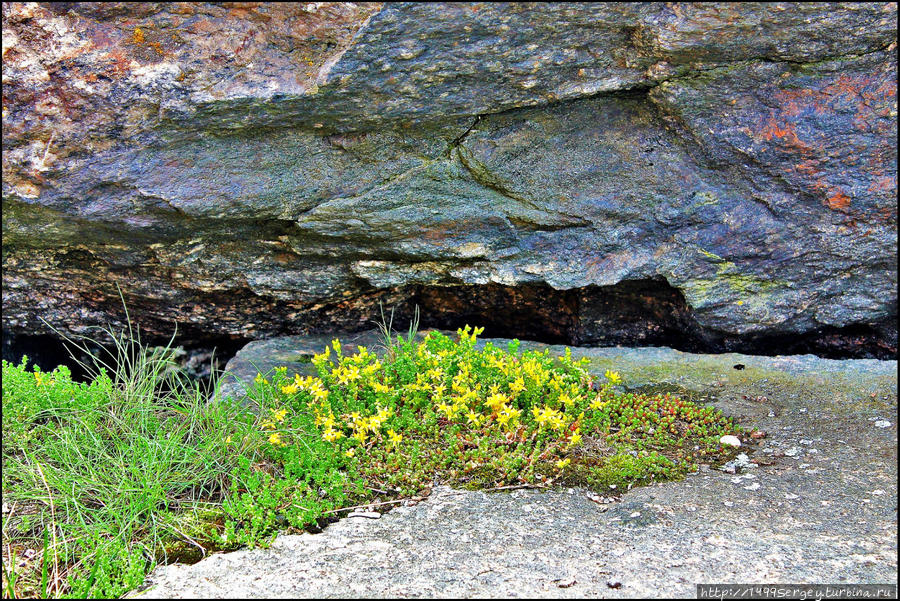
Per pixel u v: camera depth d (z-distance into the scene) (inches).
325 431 161.6
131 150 181.6
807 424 183.8
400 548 134.9
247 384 198.2
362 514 147.4
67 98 174.6
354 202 198.1
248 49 175.0
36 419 172.1
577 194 202.1
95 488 146.2
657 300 226.2
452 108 184.5
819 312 215.2
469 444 167.6
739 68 180.4
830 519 141.4
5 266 210.8
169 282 218.8
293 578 126.3
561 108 190.9
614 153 197.9
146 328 239.3
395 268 217.0
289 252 213.8
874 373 205.5
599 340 238.1
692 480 159.8
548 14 168.1
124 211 189.2
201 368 253.3
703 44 172.4
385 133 190.5
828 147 190.2
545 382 182.5
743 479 159.5
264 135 186.7
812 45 175.3
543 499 151.6
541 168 198.4
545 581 122.6
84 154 180.2
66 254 209.6
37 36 171.2
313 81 174.9
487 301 239.0
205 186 189.3
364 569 128.2
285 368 185.0
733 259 207.0
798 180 195.9
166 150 183.6
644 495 153.3
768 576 122.0
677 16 168.6
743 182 198.8
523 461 161.3
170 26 172.9
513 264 213.3
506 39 171.9
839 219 200.2
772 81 183.9
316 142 190.4
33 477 147.7
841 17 169.5
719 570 124.3
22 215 188.9
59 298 225.3
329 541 138.2
